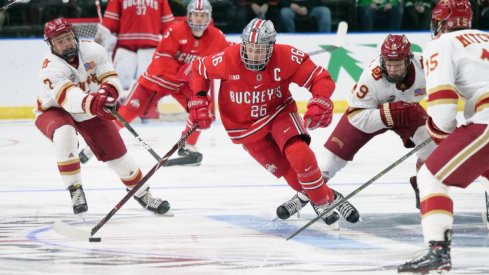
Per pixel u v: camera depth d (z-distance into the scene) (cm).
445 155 1277
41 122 1819
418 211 1892
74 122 1834
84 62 1777
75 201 1797
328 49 2347
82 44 1789
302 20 3788
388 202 2002
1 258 1503
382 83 1716
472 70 1286
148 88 2631
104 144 1812
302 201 1791
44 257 1509
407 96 1733
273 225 1773
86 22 3725
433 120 1290
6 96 3700
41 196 2141
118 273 1388
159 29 3606
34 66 3694
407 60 1648
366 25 3791
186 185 2273
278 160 1728
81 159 2556
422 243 1578
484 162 1276
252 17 3800
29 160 2717
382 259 1459
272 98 1653
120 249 1566
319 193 1648
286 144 1641
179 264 1445
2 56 3678
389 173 2419
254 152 1730
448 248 1279
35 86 3700
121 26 3569
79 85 1791
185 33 2575
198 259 1480
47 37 1730
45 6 3719
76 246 1595
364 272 1370
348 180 2317
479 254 1482
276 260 1465
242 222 1806
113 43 3569
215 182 2311
